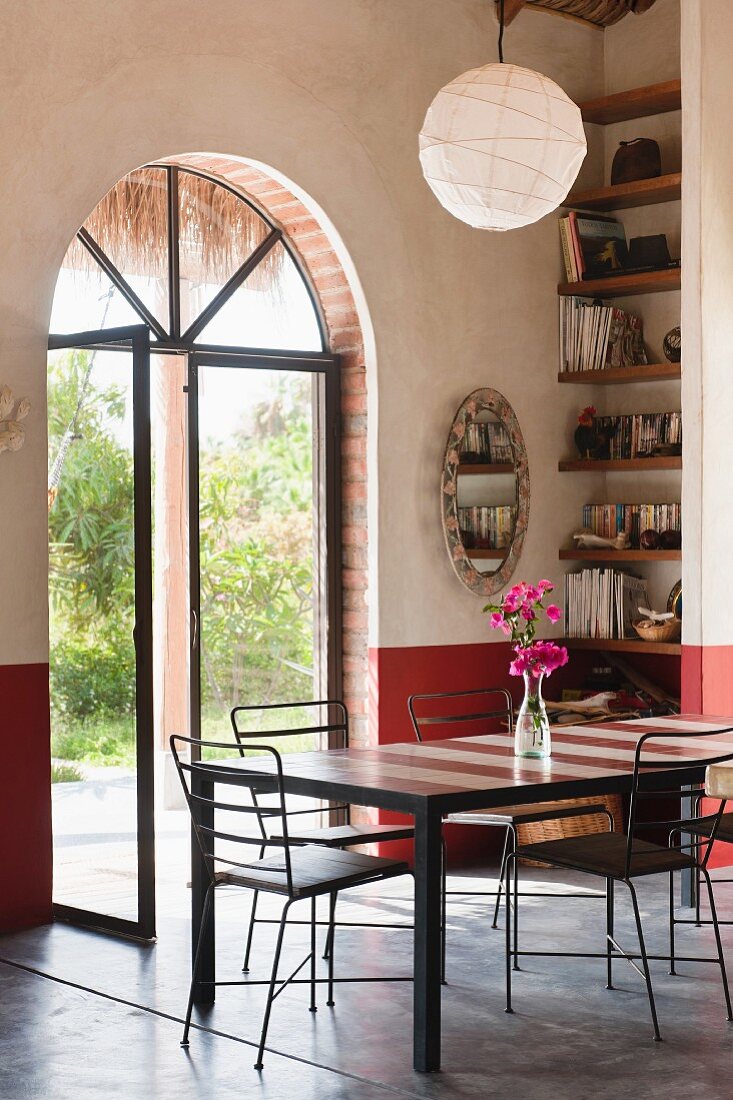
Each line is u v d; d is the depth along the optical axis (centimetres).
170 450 682
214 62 575
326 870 404
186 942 503
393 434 639
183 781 428
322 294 646
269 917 537
